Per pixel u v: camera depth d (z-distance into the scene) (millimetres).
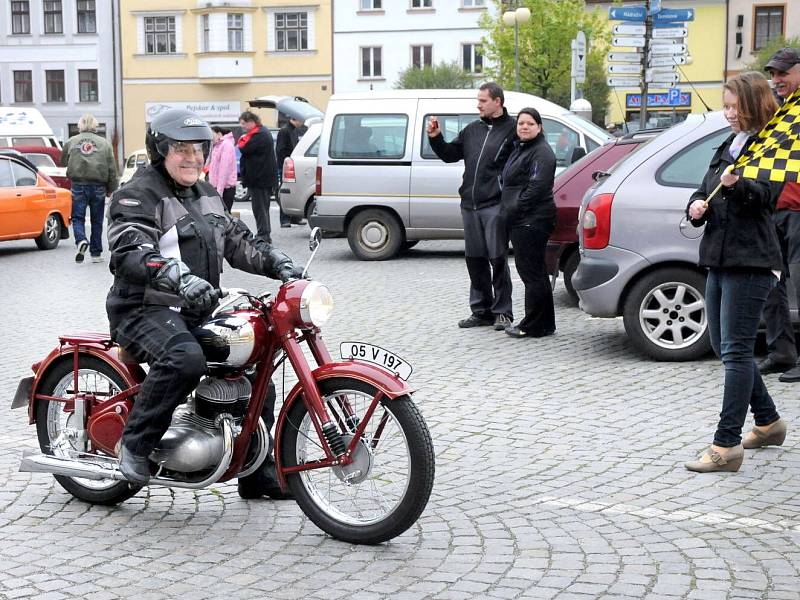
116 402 5250
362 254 16266
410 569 4551
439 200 15898
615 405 7348
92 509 5402
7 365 9023
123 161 61844
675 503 5383
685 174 8586
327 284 13633
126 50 61281
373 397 4738
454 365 8703
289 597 4270
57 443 5492
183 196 5117
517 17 33375
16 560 4707
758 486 5637
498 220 10062
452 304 11844
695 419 6961
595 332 10047
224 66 59562
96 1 61406
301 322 4863
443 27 57844
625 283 8625
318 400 4797
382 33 58406
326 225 16344
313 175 19656
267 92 59938
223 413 4957
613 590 4301
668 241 8516
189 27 60438
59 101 62531
